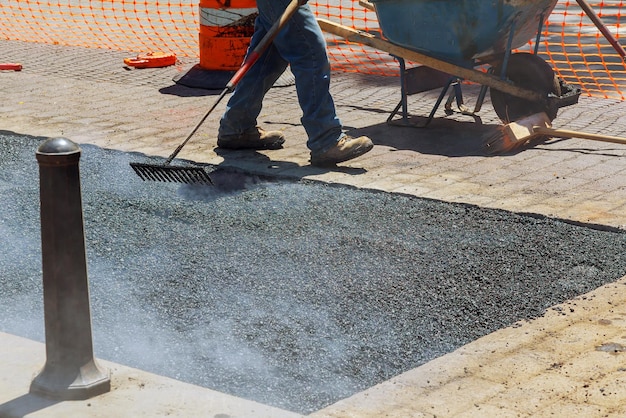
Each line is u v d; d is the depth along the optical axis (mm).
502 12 8523
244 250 6168
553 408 4082
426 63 9016
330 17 15797
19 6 16953
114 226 6613
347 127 9375
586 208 6785
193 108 10109
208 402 4129
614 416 4004
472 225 6559
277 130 9219
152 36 14469
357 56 13148
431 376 4418
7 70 11938
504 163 7996
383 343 4855
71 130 9133
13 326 5102
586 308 5180
